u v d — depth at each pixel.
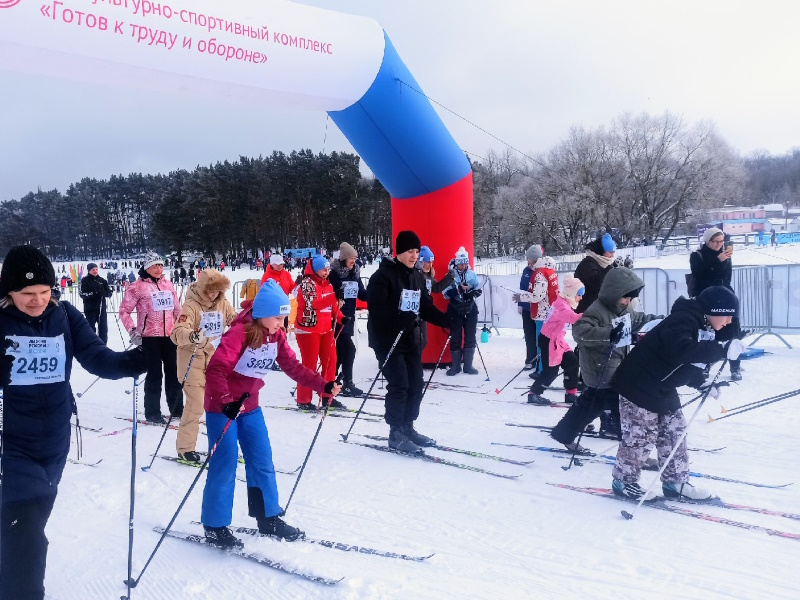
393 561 2.91
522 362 8.12
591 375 4.25
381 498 3.72
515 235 45.88
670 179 42.72
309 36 5.97
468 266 7.51
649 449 3.50
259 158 63.31
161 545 3.18
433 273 7.58
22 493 2.13
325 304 6.00
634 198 43.12
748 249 28.72
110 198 80.88
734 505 3.39
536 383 5.90
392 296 4.52
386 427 5.32
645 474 3.95
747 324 8.27
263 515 3.18
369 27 6.57
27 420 2.21
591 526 3.23
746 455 4.20
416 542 3.12
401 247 4.50
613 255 5.73
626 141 42.72
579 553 2.93
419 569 2.83
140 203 80.19
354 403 6.30
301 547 3.07
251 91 5.86
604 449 4.52
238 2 5.55
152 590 2.76
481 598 2.56
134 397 2.74
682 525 3.19
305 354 5.96
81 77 5.16
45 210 77.81
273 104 6.29
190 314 4.55
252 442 3.17
